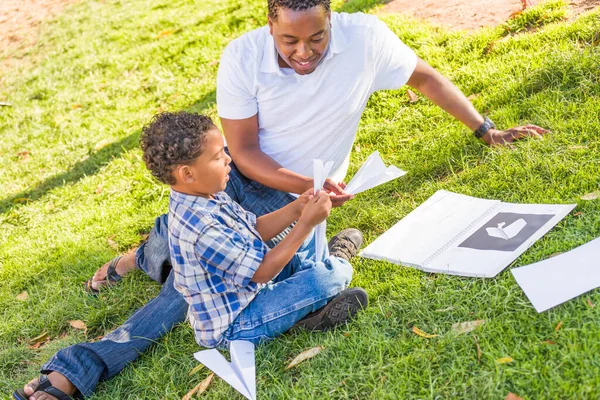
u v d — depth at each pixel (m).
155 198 4.07
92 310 3.15
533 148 3.07
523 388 2.04
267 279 2.42
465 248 2.69
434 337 2.35
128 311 3.13
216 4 6.78
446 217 2.92
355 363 2.36
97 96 5.79
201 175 2.36
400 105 3.99
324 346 2.48
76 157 4.98
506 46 3.99
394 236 2.93
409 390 2.18
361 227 3.17
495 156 3.12
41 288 3.55
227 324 2.51
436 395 2.13
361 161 3.68
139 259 3.16
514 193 2.90
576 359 2.04
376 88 2.84
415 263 2.71
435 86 3.05
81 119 5.50
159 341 2.79
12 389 2.81
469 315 2.39
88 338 3.05
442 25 4.57
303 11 2.28
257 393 2.39
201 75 5.54
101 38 6.94
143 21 6.98
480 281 2.52
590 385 1.95
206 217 2.38
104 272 3.32
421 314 2.47
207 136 2.33
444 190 3.12
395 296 2.61
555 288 2.32
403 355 2.32
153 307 2.79
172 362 2.67
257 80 2.59
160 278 3.06
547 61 3.59
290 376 2.44
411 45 4.43
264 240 2.66
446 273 2.61
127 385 2.65
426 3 5.00
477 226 2.79
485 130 3.19
